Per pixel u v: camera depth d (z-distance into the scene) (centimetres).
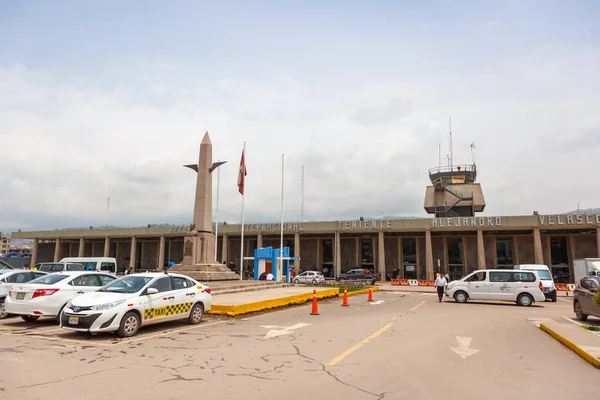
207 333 1170
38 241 6906
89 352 901
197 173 2794
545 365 860
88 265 3781
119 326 1065
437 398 626
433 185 6306
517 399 632
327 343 1040
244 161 3575
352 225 5103
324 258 5878
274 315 1644
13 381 672
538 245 4541
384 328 1313
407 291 3566
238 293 2298
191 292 1332
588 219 4394
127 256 6831
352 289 3155
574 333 1178
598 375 785
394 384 691
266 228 5406
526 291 2267
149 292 1150
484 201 5838
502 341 1129
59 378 693
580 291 1617
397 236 5466
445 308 2041
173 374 727
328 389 655
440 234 5341
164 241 5975
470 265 5259
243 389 646
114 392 622
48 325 1280
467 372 784
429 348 1001
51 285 1281
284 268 4362
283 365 804
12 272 1525
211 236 2780
